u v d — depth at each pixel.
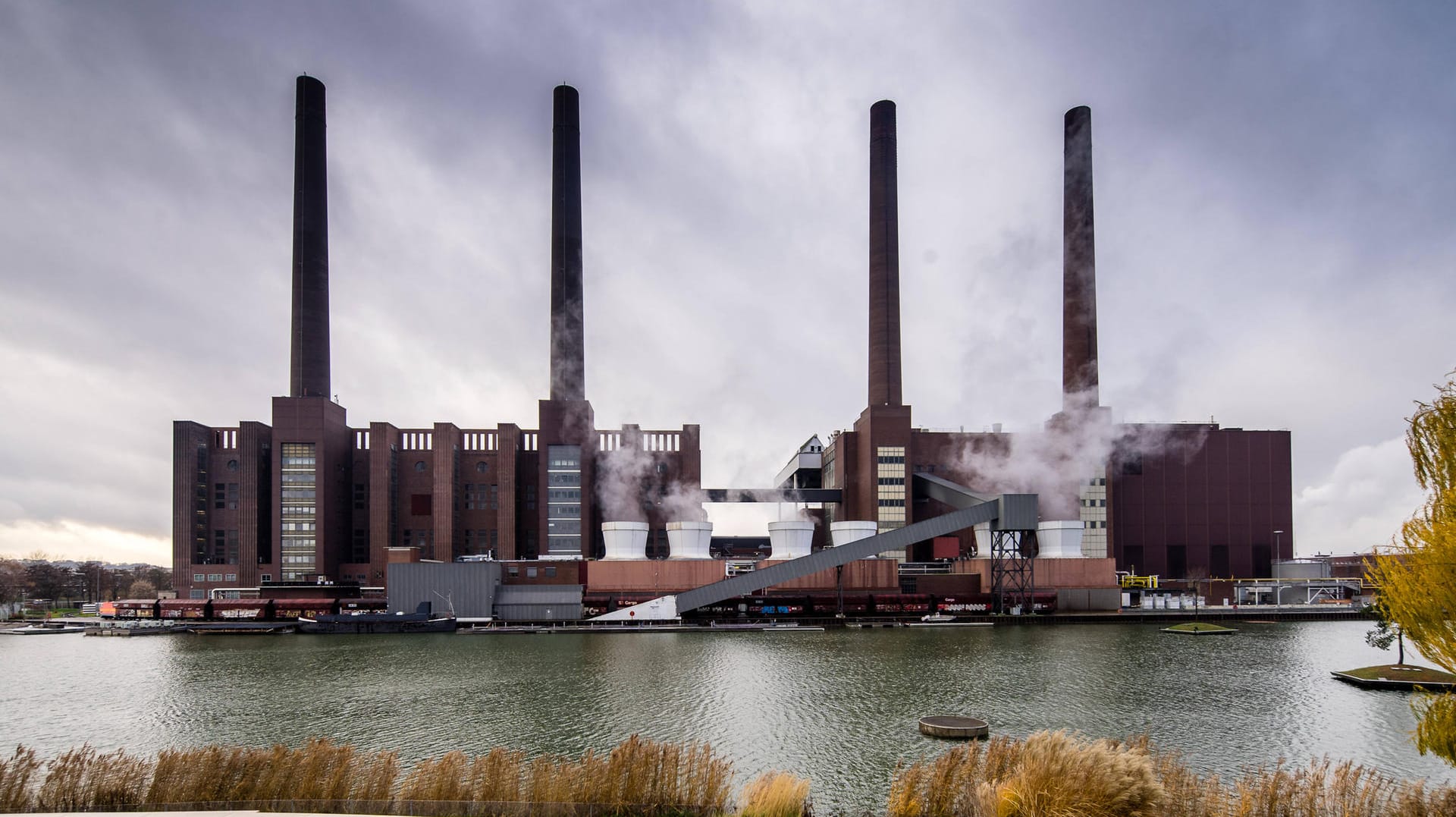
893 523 122.12
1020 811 21.55
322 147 135.75
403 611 93.38
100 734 44.91
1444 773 36.12
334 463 124.56
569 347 136.12
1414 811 23.84
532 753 39.28
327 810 26.02
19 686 59.06
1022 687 54.44
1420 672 55.34
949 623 93.88
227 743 42.41
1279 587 113.69
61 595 167.75
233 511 128.88
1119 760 22.02
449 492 125.94
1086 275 131.12
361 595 108.38
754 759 38.09
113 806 26.45
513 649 73.69
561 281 136.75
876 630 88.31
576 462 127.69
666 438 135.38
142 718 48.47
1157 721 45.22
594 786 27.09
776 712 47.16
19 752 29.00
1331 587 115.25
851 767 36.66
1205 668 62.22
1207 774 35.91
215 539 128.12
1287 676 58.69
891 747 39.84
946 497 116.31
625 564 101.50
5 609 120.56
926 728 42.22
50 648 80.62
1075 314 131.50
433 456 126.88
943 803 25.44
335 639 84.31
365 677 60.25
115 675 63.28
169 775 27.30
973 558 111.00
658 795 26.91
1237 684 55.44
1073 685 54.97
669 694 52.44
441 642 80.06
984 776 25.20
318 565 118.62
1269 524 129.88
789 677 58.38
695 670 61.56
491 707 49.16
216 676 62.03
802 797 25.98
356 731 44.03
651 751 27.73
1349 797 24.53
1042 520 125.12
